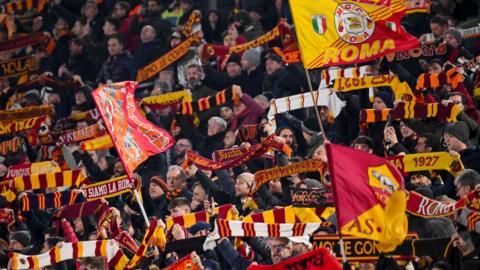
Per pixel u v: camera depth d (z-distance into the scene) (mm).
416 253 29469
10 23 62906
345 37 33656
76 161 46438
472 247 29844
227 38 51469
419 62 42750
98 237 36594
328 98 41750
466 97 38594
